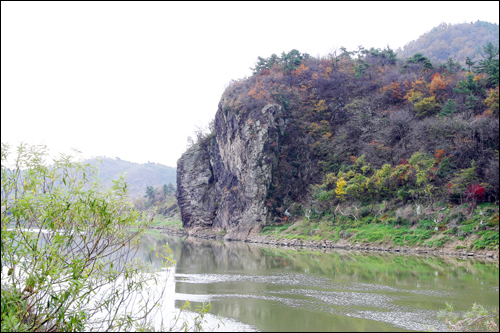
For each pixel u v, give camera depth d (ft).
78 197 41.63
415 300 70.59
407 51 588.91
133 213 44.34
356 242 170.50
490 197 158.61
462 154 183.73
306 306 66.85
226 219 265.34
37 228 41.81
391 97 266.36
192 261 126.00
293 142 259.80
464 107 213.66
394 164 213.46
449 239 146.30
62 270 40.45
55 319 44.34
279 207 240.73
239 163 255.09
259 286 83.92
